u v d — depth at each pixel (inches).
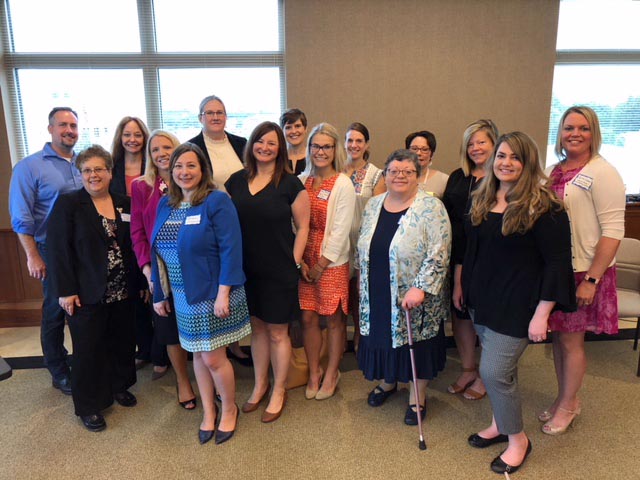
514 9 146.6
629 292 114.9
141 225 87.7
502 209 68.3
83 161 82.0
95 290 83.1
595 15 160.4
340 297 90.5
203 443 82.3
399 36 145.2
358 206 101.7
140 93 154.1
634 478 72.7
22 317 144.6
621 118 168.4
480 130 89.8
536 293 65.4
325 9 141.9
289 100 146.6
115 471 75.2
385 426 87.8
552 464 76.0
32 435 85.3
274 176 83.1
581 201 75.8
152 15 148.8
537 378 106.7
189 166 73.8
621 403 95.0
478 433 81.7
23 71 149.5
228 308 75.7
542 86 152.5
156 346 104.6
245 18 152.0
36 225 99.6
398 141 151.9
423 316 82.4
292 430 86.4
